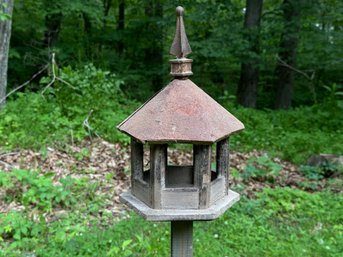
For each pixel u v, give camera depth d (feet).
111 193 17.46
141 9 47.78
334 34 36.60
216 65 45.55
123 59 41.88
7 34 25.89
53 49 36.37
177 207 7.46
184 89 7.61
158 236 13.80
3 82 26.07
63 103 24.49
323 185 21.20
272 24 37.88
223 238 14.16
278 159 25.30
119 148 22.63
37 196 15.61
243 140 27.14
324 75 49.90
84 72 26.94
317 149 26.20
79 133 22.61
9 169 18.22
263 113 34.71
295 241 14.25
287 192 18.33
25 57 38.68
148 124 7.23
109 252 11.17
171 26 39.19
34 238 13.12
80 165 19.97
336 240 14.56
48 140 21.35
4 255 12.19
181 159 22.81
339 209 17.30
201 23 38.19
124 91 38.60
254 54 36.58
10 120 21.95
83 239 13.14
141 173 8.30
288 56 41.01
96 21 41.32
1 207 15.39
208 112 7.40
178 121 7.12
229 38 35.99
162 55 44.65
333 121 31.76
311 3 36.32
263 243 13.87
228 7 37.06
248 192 18.95
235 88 48.32
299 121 32.12
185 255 8.70
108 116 25.21
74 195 16.47
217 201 7.97
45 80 25.73
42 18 40.06
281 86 44.88
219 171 8.21
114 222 15.01
